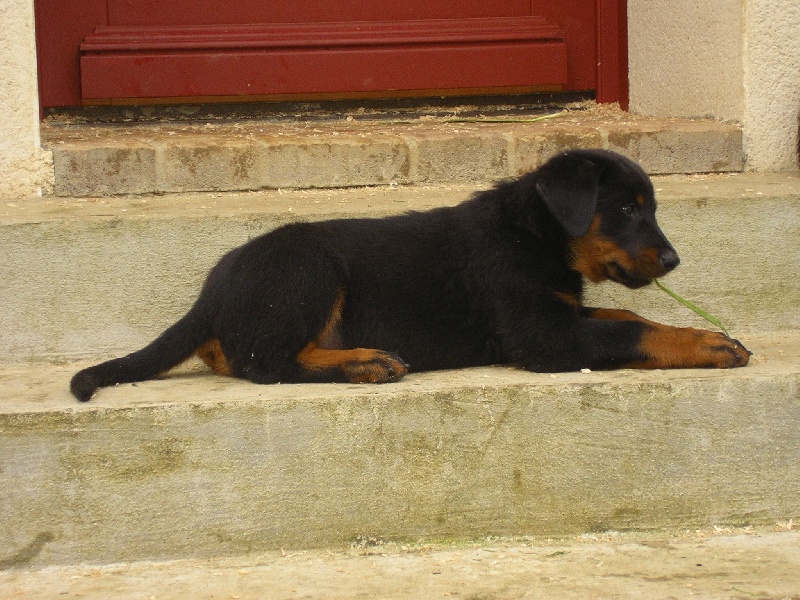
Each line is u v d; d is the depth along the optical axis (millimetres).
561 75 3527
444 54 3500
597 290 2828
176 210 2830
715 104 3207
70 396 2525
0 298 2732
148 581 2410
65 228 2738
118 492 2461
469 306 2682
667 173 3105
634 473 2518
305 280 2600
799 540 2488
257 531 2479
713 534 2518
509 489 2506
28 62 2932
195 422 2463
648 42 3426
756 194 2859
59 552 2459
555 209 2574
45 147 2971
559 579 2387
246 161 3012
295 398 2477
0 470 2445
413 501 2494
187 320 2629
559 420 2504
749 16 3098
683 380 2518
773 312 2869
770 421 2529
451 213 2734
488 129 3189
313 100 3520
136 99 3447
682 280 2848
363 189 3039
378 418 2482
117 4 3441
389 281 2674
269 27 3477
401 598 2348
